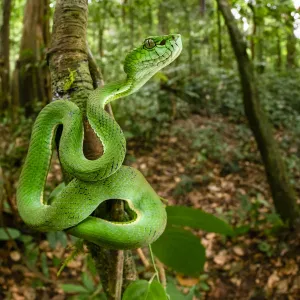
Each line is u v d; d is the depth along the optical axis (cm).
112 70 153
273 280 86
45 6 131
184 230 25
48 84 95
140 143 156
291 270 87
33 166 24
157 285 21
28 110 149
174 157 146
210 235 101
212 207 117
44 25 120
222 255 94
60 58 23
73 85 23
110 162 20
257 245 97
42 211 21
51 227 20
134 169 22
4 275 71
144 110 169
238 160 147
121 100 163
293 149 159
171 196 124
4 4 156
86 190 20
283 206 104
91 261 28
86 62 24
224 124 181
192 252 26
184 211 24
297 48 265
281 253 93
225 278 88
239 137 167
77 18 23
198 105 195
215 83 207
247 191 126
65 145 22
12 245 77
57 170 108
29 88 152
